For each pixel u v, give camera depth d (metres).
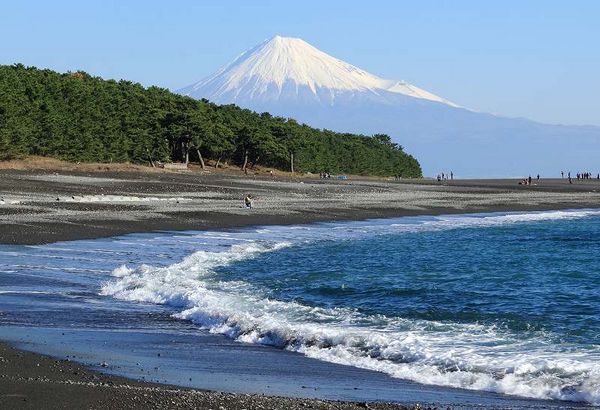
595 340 20.22
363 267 37.31
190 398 12.59
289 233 54.88
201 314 22.70
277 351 18.75
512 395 14.92
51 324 20.69
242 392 14.04
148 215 58.00
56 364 15.12
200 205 68.62
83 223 50.44
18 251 37.50
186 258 37.84
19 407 11.38
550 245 51.38
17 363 14.86
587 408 13.98
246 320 21.42
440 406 13.63
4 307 22.97
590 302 27.45
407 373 16.52
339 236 54.22
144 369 15.66
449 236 56.62
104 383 13.59
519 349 18.88
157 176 102.69
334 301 27.03
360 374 16.47
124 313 23.19
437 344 19.33
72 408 11.50
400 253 44.34
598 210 90.31
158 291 26.52
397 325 22.19
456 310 25.36
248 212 65.75
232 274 33.31
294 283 31.11
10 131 99.75
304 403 12.94
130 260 36.31
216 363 16.95
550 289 30.94
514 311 25.25
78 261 34.91
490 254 45.31
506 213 83.69
